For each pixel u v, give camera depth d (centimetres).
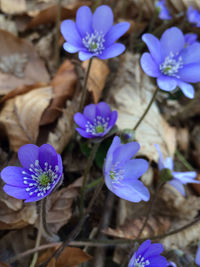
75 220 12
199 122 17
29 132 13
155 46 11
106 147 13
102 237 12
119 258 12
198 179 15
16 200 11
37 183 8
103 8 11
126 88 16
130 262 8
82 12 11
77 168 13
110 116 11
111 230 12
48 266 10
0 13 18
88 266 11
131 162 9
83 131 11
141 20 20
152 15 20
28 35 18
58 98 14
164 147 15
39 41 17
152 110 16
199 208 14
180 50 11
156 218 13
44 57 17
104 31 11
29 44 16
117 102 16
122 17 19
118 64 17
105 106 11
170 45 11
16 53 16
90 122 11
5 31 16
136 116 15
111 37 11
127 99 16
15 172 8
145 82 17
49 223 12
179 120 17
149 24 20
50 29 18
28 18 18
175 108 17
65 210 12
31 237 11
